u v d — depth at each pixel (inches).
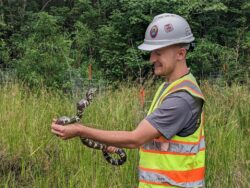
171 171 95.8
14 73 343.9
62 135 91.7
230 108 248.4
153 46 95.0
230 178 184.2
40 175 179.6
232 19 450.9
